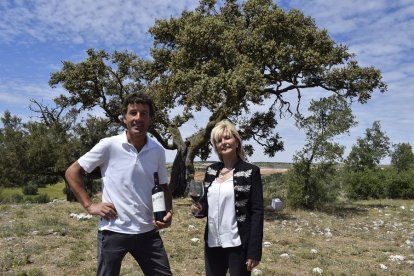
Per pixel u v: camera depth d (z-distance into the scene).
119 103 25.73
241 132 24.48
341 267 8.38
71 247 8.78
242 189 3.98
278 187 22.25
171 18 22.03
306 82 21.03
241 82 16.62
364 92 20.41
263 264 8.32
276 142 25.02
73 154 35.19
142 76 24.97
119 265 3.96
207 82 17.17
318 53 18.83
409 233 12.98
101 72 24.06
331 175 19.25
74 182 3.92
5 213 13.41
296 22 19.48
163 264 4.07
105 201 3.98
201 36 18.52
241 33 18.94
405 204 23.05
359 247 10.52
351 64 20.91
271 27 18.89
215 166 4.30
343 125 18.34
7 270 7.12
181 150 23.89
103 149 3.97
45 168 35.50
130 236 3.93
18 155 33.91
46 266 7.49
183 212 16.19
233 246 3.96
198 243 9.98
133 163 3.97
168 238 10.55
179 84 18.78
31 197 37.88
